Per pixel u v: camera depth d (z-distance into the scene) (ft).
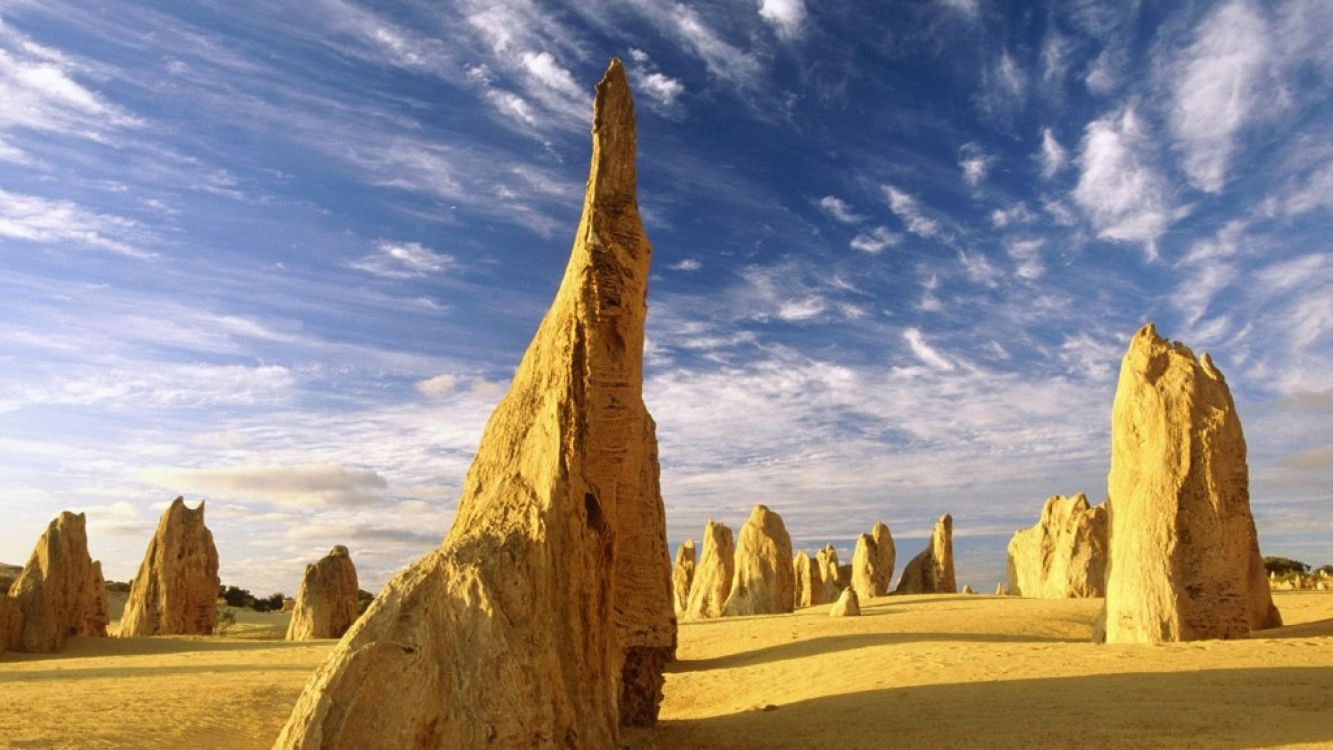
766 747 66.90
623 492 66.95
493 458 67.05
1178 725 60.03
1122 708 65.87
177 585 188.65
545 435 62.85
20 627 149.69
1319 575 239.30
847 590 162.50
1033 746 59.00
